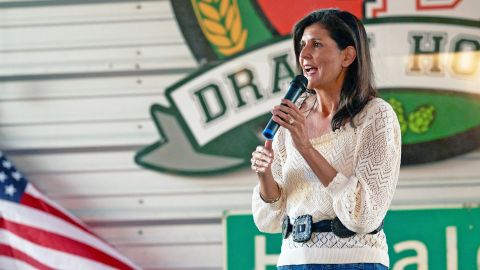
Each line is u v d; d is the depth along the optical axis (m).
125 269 12.39
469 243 12.23
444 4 12.31
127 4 12.70
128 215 12.64
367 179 7.46
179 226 12.60
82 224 12.52
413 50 12.33
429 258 12.26
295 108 7.39
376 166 7.48
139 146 12.64
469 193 12.27
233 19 12.52
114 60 12.70
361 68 7.74
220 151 12.52
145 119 12.63
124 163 12.66
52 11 12.80
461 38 12.30
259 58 12.47
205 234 12.55
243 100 12.48
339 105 7.77
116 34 12.70
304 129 7.39
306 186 7.70
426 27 12.31
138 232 12.63
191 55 12.57
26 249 12.43
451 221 12.25
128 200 12.65
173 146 12.58
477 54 12.27
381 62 12.33
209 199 12.55
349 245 7.47
